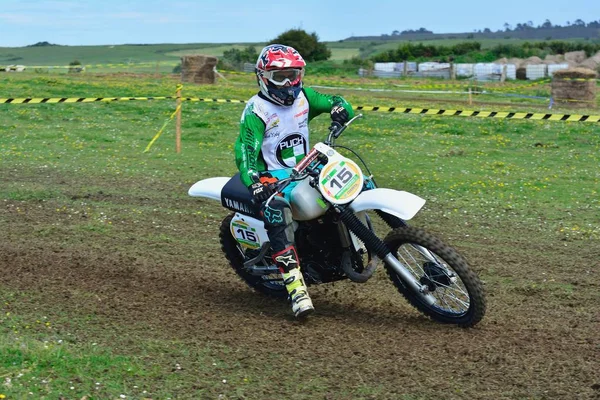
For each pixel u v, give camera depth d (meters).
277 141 6.19
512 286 7.22
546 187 12.21
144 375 4.96
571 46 66.00
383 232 9.50
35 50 133.00
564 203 11.06
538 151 15.99
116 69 63.56
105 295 6.77
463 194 11.69
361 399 4.67
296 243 6.28
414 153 15.53
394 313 6.43
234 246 7.06
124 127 18.55
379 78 44.53
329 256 6.18
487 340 5.66
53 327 5.88
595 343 5.62
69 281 7.15
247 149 6.09
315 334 5.84
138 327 5.94
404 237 5.85
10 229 9.20
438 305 6.25
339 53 130.75
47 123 18.88
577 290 7.13
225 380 4.92
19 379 4.80
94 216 9.89
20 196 10.95
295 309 6.09
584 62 50.56
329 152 5.95
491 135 18.20
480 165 14.23
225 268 7.84
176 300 6.74
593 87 24.56
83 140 16.45
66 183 11.98
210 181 6.89
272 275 7.01
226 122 19.70
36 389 4.68
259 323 6.12
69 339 5.61
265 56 6.04
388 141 17.14
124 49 135.25
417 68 51.62
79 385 4.76
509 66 47.91
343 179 5.89
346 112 6.22
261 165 6.26
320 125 19.41
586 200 11.28
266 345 5.57
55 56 123.69
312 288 7.18
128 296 6.77
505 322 6.13
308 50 60.56
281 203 6.05
